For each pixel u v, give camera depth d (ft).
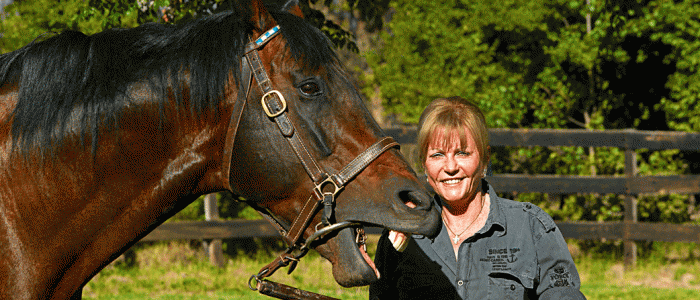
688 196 25.76
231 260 23.44
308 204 5.32
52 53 5.47
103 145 5.34
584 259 22.91
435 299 5.88
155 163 5.46
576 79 26.58
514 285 5.68
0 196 5.33
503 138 22.52
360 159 5.25
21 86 5.45
